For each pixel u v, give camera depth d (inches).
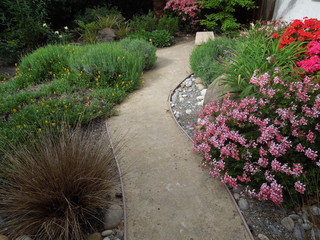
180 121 146.6
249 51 149.9
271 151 84.7
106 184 84.9
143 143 126.9
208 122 107.0
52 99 159.6
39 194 76.5
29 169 82.7
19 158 88.8
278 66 126.4
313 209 88.4
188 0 310.8
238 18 324.2
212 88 139.9
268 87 98.7
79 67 192.7
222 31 295.0
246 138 95.0
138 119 149.6
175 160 114.2
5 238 74.5
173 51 283.4
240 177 90.6
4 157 97.9
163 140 128.9
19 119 131.8
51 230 73.7
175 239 79.6
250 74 129.8
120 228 84.0
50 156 83.5
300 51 136.1
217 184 100.3
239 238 79.7
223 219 86.0
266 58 132.4
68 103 150.3
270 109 93.5
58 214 78.9
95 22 347.3
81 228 82.3
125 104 168.7
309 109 84.8
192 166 110.2
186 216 87.4
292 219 86.4
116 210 87.7
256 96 109.3
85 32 326.0
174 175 105.5
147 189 98.8
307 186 86.7
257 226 84.0
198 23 335.3
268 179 85.7
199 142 113.5
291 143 88.4
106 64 192.1
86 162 85.8
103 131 138.3
